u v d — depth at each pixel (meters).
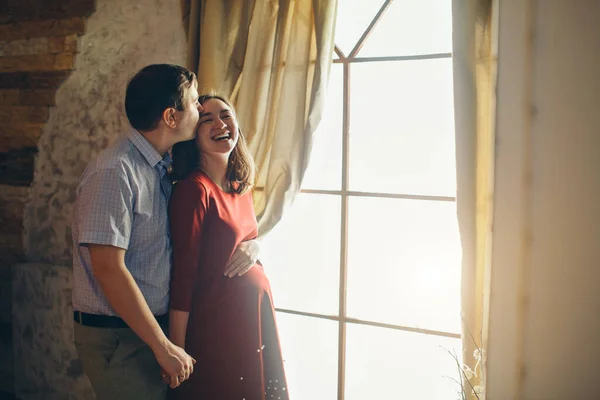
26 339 3.03
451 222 2.45
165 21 2.71
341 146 2.62
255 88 2.43
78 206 1.76
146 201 1.81
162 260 1.88
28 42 3.03
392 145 2.52
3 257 3.10
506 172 1.94
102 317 1.85
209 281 1.95
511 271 1.95
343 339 2.65
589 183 1.87
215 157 2.06
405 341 2.56
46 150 3.02
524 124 1.92
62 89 2.96
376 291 2.60
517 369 1.94
